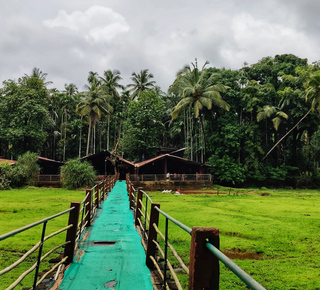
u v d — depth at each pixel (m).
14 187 28.73
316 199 24.78
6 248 8.08
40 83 45.09
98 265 5.33
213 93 35.03
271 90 41.56
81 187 28.41
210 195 27.62
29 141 42.12
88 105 43.91
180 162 37.50
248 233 10.75
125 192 20.95
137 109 43.12
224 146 41.81
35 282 3.61
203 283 2.13
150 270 5.12
